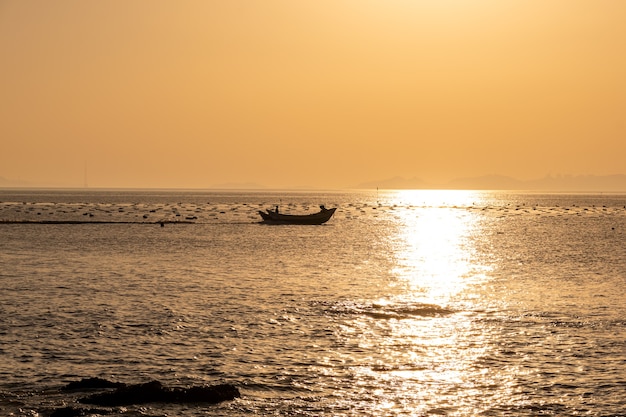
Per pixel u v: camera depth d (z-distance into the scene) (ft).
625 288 199.41
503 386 102.47
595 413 92.12
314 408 92.89
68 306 161.48
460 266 262.06
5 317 147.95
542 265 266.57
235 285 198.49
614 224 575.79
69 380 103.14
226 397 94.43
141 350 121.39
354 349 122.83
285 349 122.52
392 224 570.05
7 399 92.63
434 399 97.19
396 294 185.26
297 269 241.76
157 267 242.37
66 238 376.27
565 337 132.36
